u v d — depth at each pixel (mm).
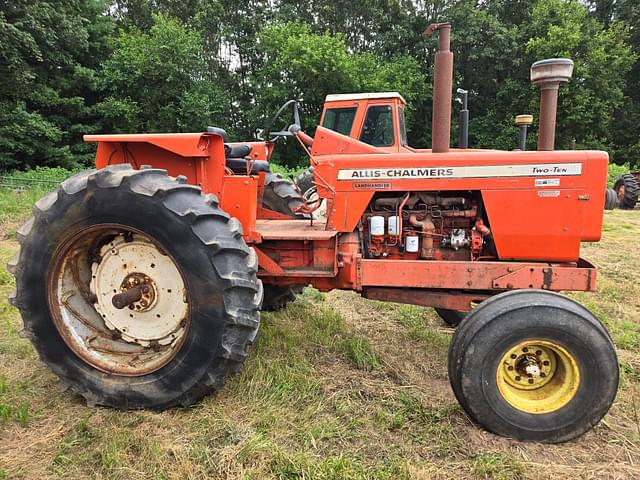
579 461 2146
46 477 1973
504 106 20344
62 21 14758
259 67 22000
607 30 21938
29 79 14273
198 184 2881
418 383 2799
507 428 2273
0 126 14312
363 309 4109
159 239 2350
